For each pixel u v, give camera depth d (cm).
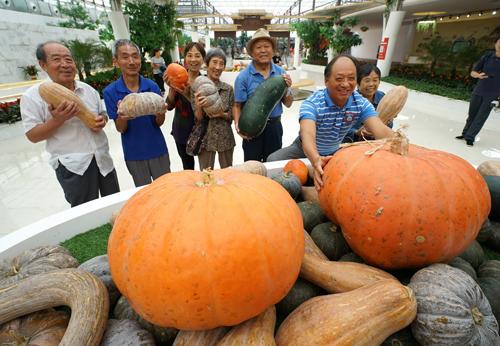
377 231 134
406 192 131
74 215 225
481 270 159
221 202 111
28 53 1744
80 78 1320
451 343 107
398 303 106
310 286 143
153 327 131
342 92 235
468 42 1894
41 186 539
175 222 106
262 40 371
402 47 2534
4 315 121
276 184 136
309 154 210
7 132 791
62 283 125
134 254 106
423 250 133
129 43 317
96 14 3131
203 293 100
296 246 116
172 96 399
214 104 358
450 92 1153
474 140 743
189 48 394
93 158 324
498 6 1527
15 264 159
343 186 148
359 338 102
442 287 114
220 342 107
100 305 120
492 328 114
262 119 362
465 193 134
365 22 2788
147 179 382
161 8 1575
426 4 1506
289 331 111
